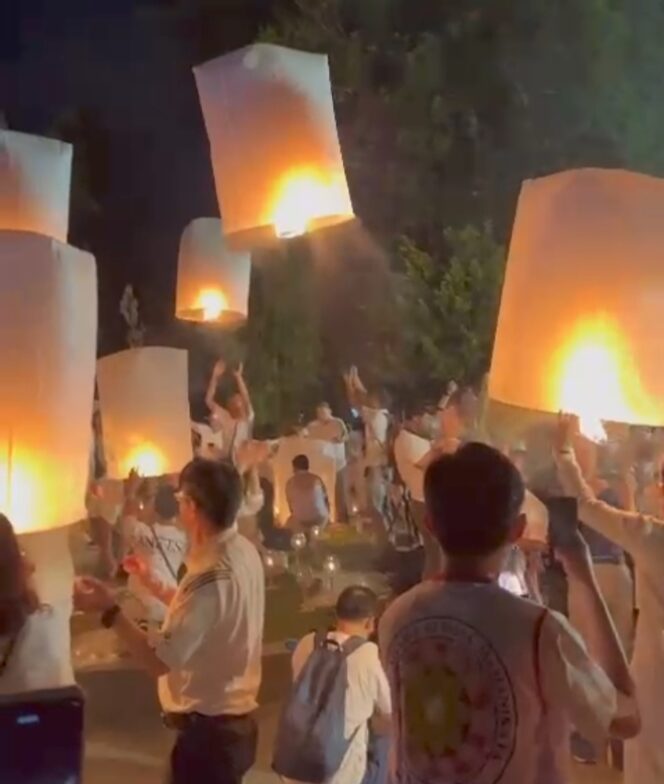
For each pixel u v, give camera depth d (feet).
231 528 12.84
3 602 9.61
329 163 15.16
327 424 46.06
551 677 8.27
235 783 12.66
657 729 11.05
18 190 13.58
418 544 37.40
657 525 10.87
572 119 74.95
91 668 27.12
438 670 8.49
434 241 76.23
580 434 10.28
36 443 9.87
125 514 20.07
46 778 7.52
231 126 15.03
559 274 10.19
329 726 13.97
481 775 8.27
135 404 21.30
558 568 17.47
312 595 34.30
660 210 10.12
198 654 12.49
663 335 10.11
